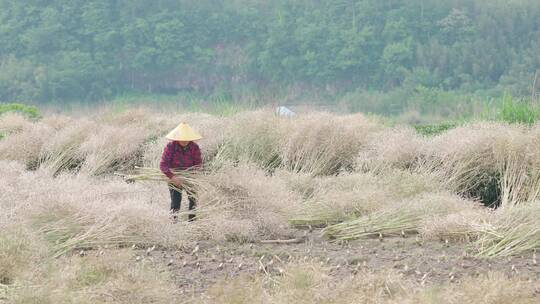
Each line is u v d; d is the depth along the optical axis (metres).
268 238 21.31
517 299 14.39
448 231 20.28
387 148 28.53
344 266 18.02
